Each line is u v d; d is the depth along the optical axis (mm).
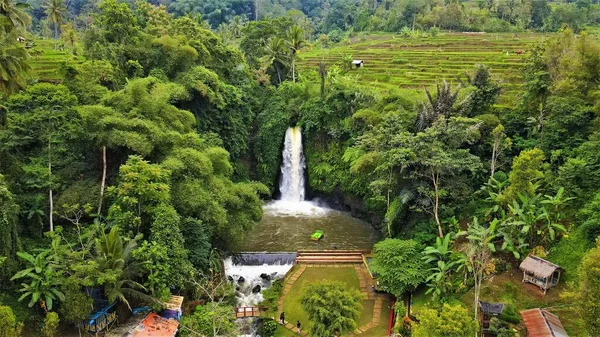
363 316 27547
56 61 52375
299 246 37062
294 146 48469
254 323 27188
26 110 28656
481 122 31156
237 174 47000
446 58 68812
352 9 134875
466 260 25219
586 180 28562
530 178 27969
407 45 84000
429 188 31000
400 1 124562
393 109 40469
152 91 35281
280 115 48781
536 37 85312
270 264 33781
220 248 33188
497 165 33562
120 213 26266
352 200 44094
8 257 23547
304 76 57812
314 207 46875
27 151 29391
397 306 26797
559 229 27156
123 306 25312
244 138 48250
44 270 23344
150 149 29359
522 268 25750
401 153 29922
